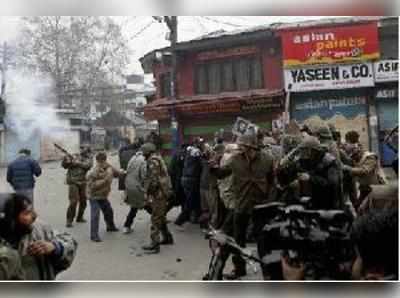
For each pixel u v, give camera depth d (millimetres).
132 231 9602
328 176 5098
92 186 8938
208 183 9156
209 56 18562
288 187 5324
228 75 18312
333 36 16125
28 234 3256
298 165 5242
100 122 30969
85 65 28672
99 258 7504
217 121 18344
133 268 6879
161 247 8117
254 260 4215
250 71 17859
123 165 13844
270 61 17375
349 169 6703
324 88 16281
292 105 16672
